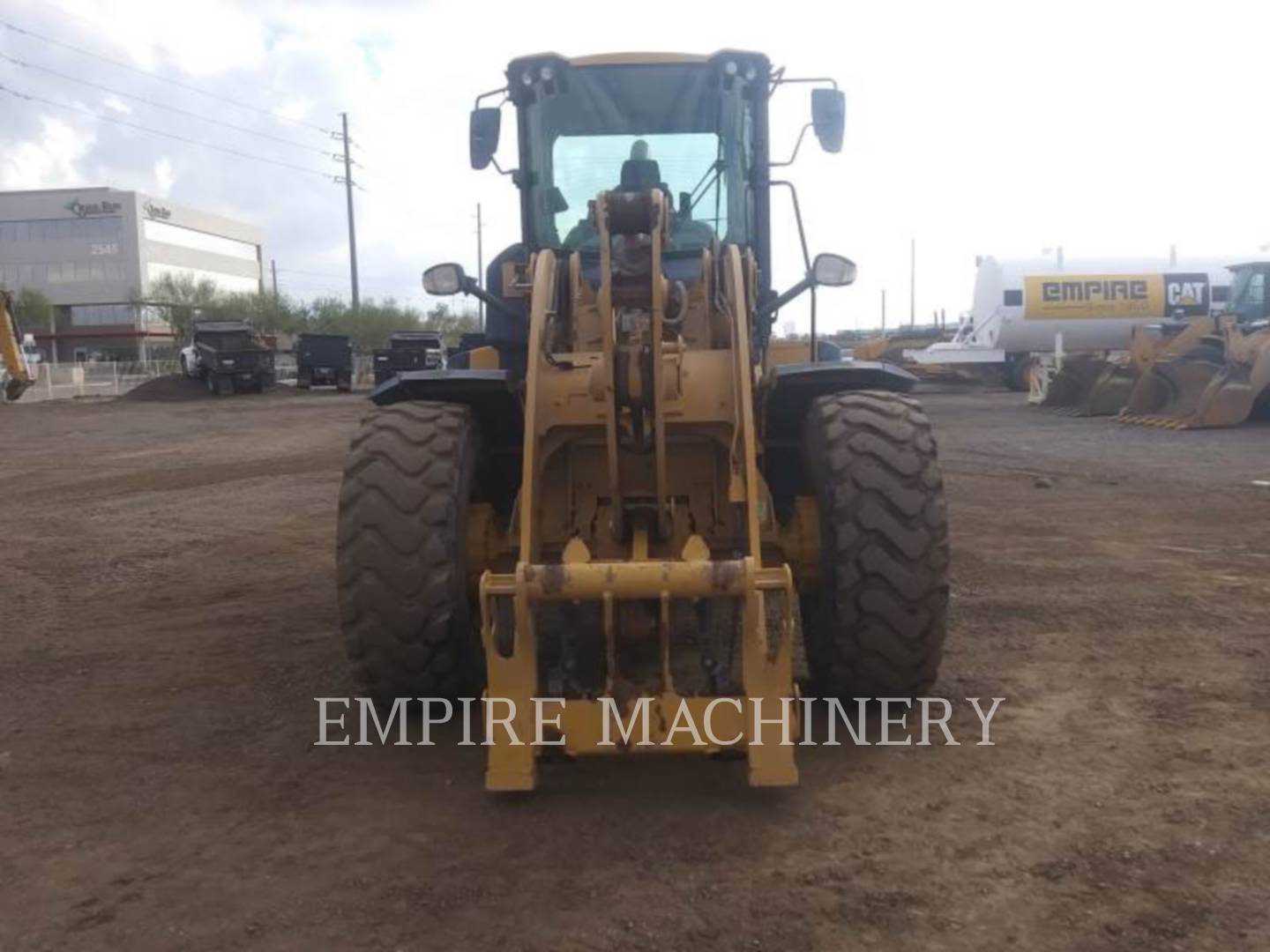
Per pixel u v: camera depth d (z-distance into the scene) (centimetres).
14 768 434
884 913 312
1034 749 426
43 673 564
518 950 299
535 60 554
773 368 446
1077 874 331
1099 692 491
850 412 434
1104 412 2133
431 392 470
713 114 554
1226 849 343
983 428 1905
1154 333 2175
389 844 361
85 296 9706
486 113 570
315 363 4259
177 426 2473
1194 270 3039
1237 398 1772
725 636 419
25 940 310
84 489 1367
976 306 3219
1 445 2053
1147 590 679
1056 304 3030
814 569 447
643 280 418
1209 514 961
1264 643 559
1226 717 457
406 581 418
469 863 346
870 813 374
